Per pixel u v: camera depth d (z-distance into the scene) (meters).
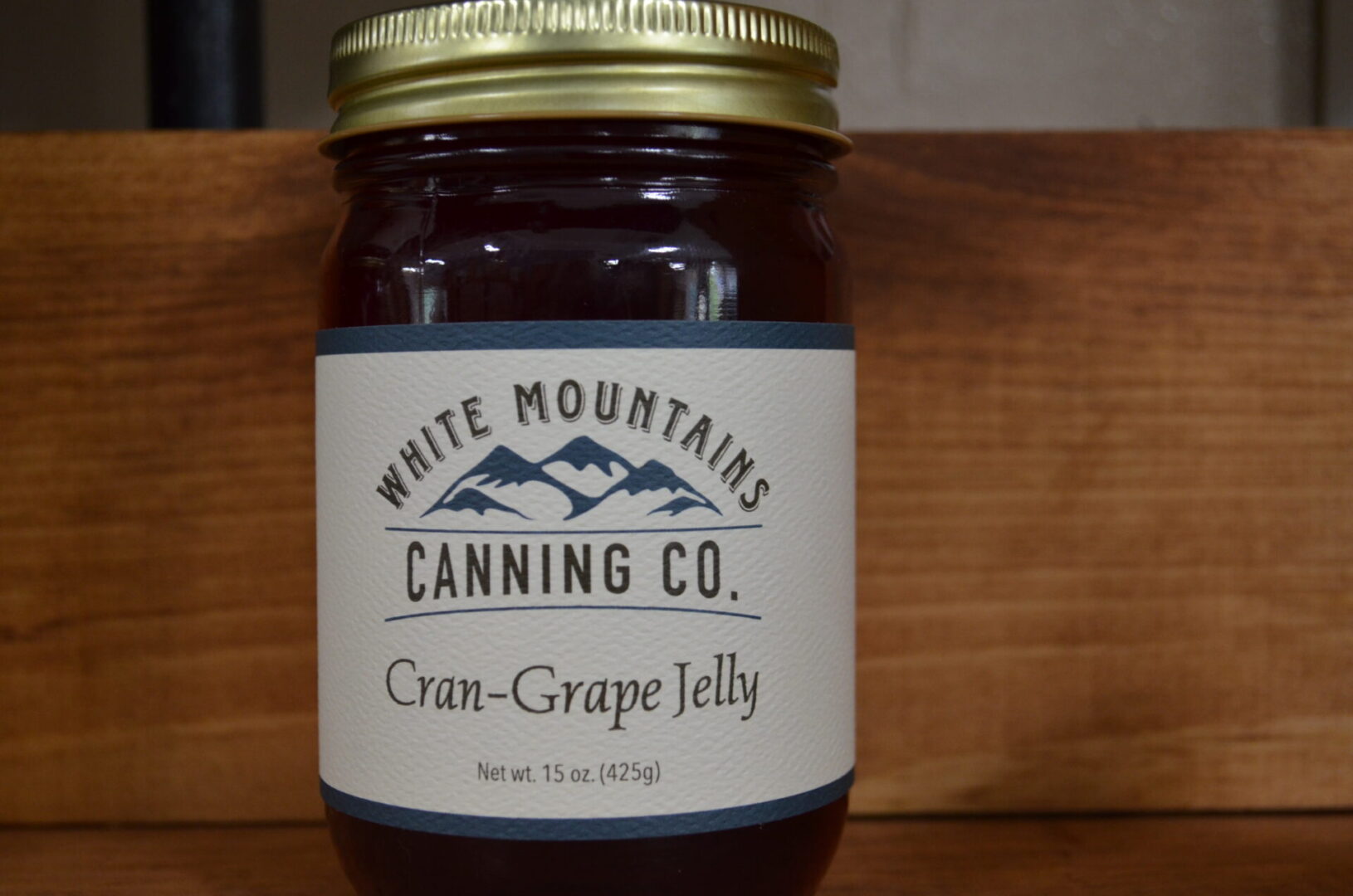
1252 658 0.42
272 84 0.45
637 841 0.33
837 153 0.36
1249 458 0.42
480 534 0.34
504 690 0.33
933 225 0.41
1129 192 0.41
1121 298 0.42
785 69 0.34
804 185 0.35
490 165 0.33
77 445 0.42
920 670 0.42
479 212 0.34
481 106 0.33
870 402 0.42
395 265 0.34
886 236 0.41
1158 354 0.42
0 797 0.42
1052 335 0.42
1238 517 0.42
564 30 0.32
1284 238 0.41
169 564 0.42
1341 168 0.41
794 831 0.35
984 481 0.42
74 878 0.38
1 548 0.42
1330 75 0.45
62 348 0.42
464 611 0.34
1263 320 0.42
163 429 0.42
